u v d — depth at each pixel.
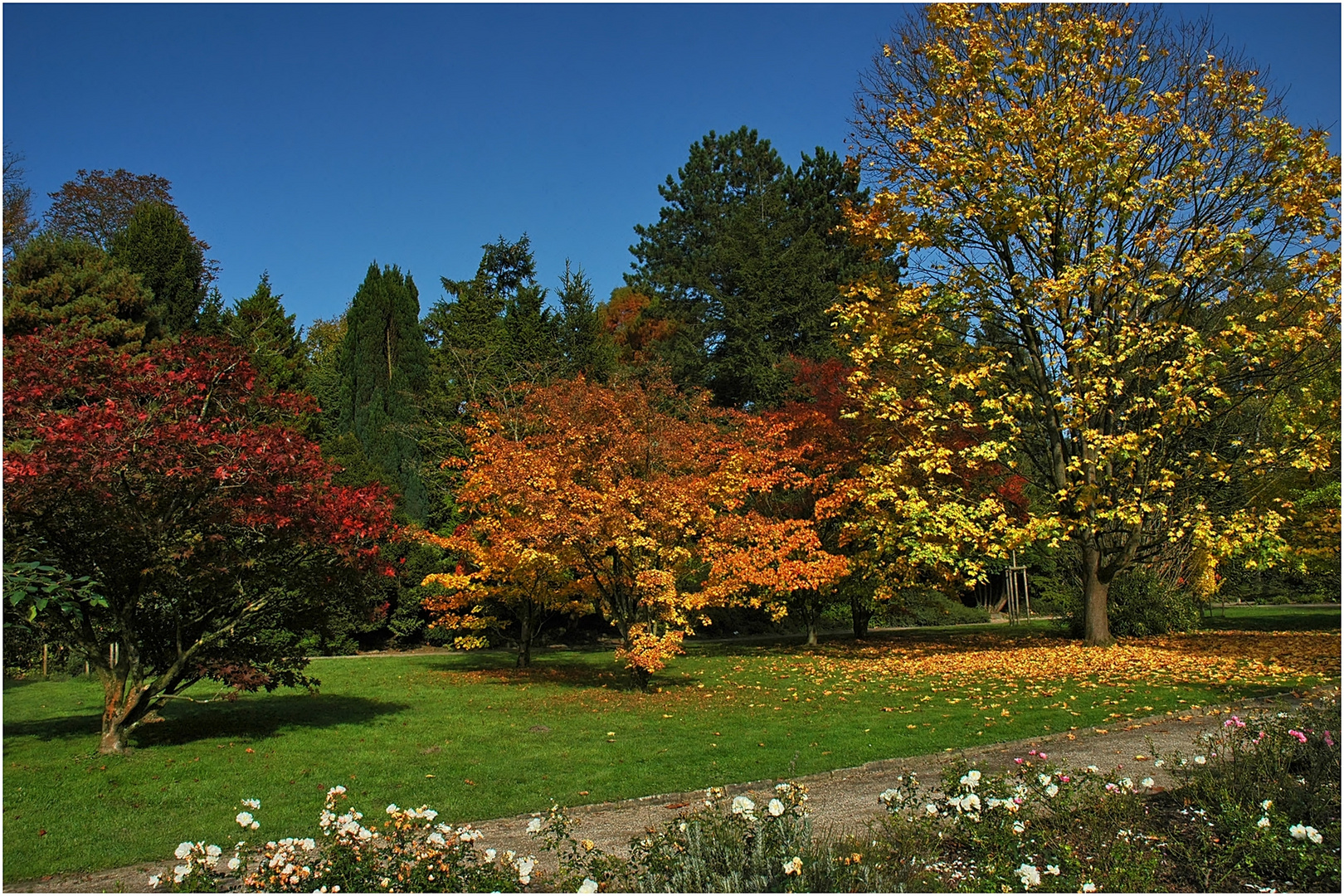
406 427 28.61
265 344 27.39
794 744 8.39
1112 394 14.51
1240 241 14.06
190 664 9.07
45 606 6.73
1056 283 14.16
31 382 8.19
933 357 16.67
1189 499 15.09
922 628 27.33
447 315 33.25
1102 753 7.45
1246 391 14.99
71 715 11.36
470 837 4.26
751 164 42.78
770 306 31.86
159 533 8.44
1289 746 5.53
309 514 8.97
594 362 31.48
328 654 21.33
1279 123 14.38
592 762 7.84
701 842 4.12
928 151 16.39
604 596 13.65
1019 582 33.88
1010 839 4.29
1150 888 3.97
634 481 12.58
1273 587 30.27
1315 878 4.12
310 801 6.61
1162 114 15.14
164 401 8.84
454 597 16.48
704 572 18.58
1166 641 16.23
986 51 15.43
